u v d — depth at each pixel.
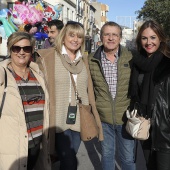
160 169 2.87
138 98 3.10
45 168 3.04
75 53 3.41
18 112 2.69
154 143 2.84
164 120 2.78
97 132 3.39
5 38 7.70
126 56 3.37
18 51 2.79
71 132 3.34
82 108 3.29
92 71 3.47
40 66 3.23
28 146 2.80
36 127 2.88
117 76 3.38
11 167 2.68
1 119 2.67
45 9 10.64
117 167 4.53
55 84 3.22
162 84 2.80
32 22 8.46
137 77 3.12
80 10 50.34
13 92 2.68
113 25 3.34
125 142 3.50
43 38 8.80
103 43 3.40
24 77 2.87
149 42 2.98
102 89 3.44
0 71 2.65
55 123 3.19
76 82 3.31
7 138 2.66
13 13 8.31
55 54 3.29
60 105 3.22
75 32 3.25
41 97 2.94
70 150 3.30
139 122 2.95
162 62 2.87
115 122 3.46
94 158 5.04
